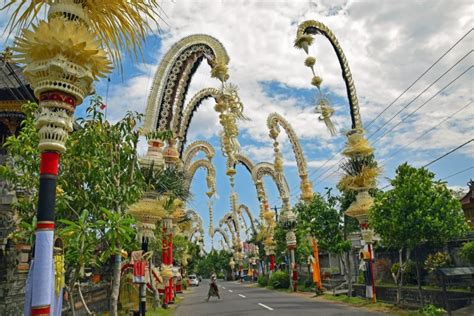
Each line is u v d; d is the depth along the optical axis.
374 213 16.72
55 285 7.08
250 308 20.50
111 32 6.52
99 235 9.42
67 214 9.91
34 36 5.56
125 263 14.05
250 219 63.12
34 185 10.23
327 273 35.16
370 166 19.42
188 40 16.64
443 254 18.52
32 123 10.27
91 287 15.95
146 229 12.91
